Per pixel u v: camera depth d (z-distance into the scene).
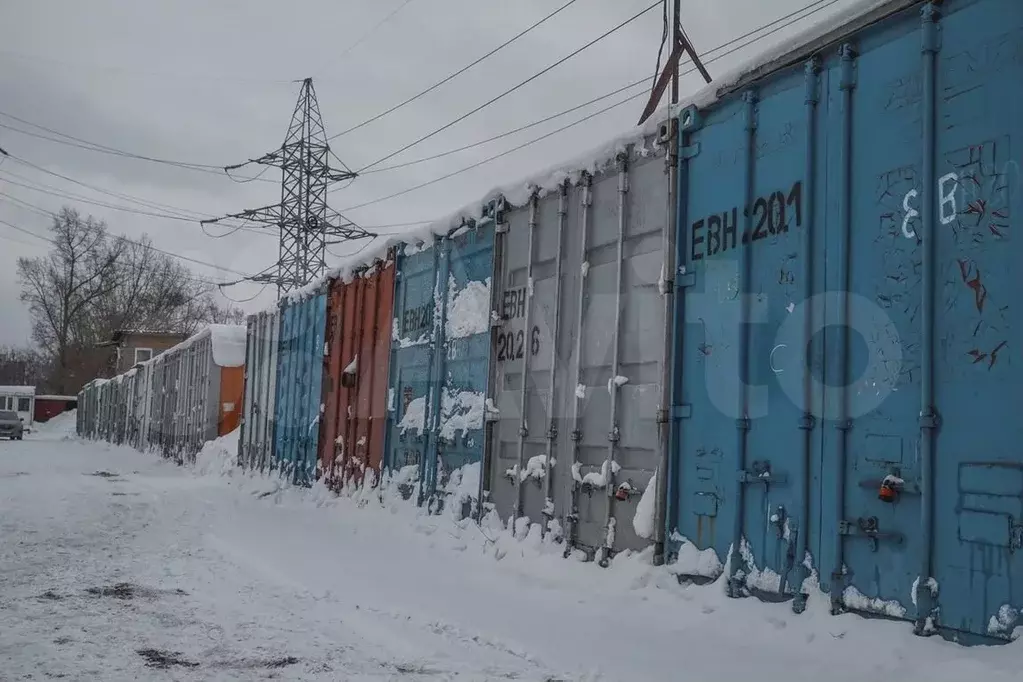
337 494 13.50
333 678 4.79
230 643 5.48
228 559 8.66
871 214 5.38
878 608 5.05
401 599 6.86
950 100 4.95
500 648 5.49
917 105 5.15
